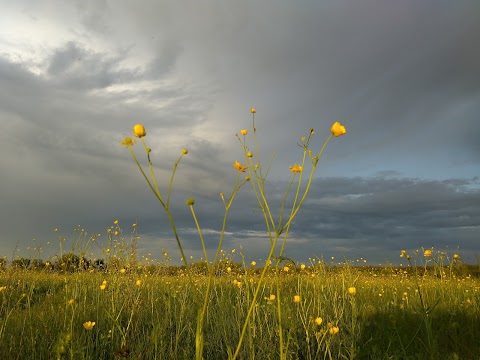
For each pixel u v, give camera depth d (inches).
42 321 173.3
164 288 243.8
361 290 268.7
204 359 142.6
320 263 207.6
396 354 124.5
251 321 145.0
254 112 103.3
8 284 236.4
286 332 142.9
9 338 156.1
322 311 161.8
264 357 133.5
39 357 140.9
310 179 84.3
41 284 265.1
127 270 240.1
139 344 140.3
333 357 135.5
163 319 172.4
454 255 219.8
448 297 235.9
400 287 307.0
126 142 72.6
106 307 196.2
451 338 150.9
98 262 281.3
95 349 148.0
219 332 154.5
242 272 262.2
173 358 137.1
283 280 197.8
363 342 146.3
